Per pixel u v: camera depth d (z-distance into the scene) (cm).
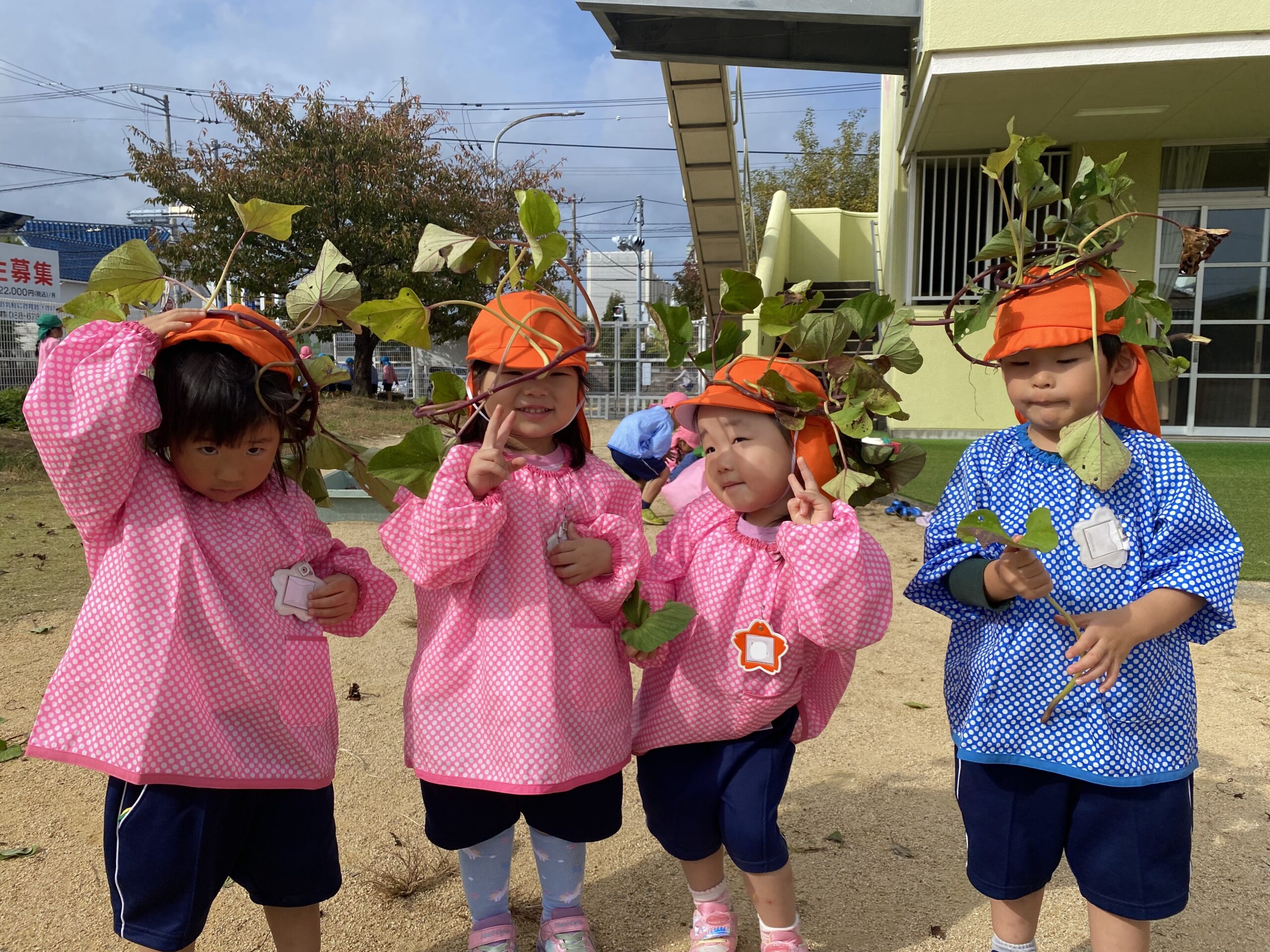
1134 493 183
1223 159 1148
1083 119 1055
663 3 928
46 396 165
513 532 199
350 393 2334
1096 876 176
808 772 306
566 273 233
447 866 248
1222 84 943
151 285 202
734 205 1363
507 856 207
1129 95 976
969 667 191
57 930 218
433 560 187
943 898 234
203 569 174
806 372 210
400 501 204
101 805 282
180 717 168
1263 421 1183
